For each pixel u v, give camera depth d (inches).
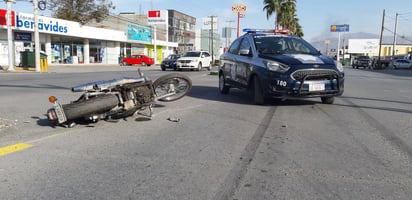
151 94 265.7
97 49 1775.3
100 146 196.1
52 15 1967.3
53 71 1004.6
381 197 132.6
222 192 137.2
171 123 254.4
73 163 168.7
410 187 141.6
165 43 2529.5
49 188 141.1
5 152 184.2
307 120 265.3
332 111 304.0
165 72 984.9
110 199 131.6
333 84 304.7
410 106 336.8
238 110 307.9
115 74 864.3
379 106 335.0
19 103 346.6
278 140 208.5
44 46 1402.6
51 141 205.5
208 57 1143.6
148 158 175.9
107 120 257.9
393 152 185.5
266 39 358.3
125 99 248.8
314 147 194.2
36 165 166.1
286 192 137.1
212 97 396.8
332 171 158.4
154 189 139.9
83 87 238.1
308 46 357.1
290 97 299.7
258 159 174.4
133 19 2704.2
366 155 180.4
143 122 256.7
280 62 303.7
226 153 183.8
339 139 210.5
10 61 955.3
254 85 332.5
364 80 734.5
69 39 1556.3
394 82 679.7
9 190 139.1
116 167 163.5
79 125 245.8
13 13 1147.3
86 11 1994.3
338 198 131.9
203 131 230.5
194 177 151.7
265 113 293.6
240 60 366.9
